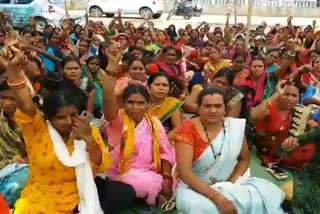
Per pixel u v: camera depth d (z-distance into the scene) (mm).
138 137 4566
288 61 6801
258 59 7141
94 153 3857
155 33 14594
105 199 4227
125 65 6621
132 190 4344
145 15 26750
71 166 3807
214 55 8555
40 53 8031
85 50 11141
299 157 5168
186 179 4016
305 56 8906
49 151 3793
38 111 3826
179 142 4086
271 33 16922
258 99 6805
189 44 14734
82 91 5613
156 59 8227
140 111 4551
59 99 3740
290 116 5320
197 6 28969
